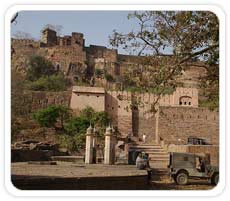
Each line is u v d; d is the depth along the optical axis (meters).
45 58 70.94
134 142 38.97
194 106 46.25
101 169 15.16
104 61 73.50
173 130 44.94
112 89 52.97
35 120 44.66
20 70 64.81
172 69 12.52
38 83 59.69
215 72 13.38
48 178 9.52
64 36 75.50
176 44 12.50
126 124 50.47
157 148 30.23
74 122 42.25
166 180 17.00
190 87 50.91
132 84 14.41
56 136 42.56
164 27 12.67
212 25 12.14
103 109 50.56
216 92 15.25
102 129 40.41
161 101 50.50
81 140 34.25
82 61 73.44
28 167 15.45
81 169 14.87
